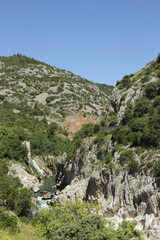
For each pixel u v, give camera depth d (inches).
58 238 689.0
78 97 7258.9
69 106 6382.9
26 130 4266.7
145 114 1825.8
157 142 1242.6
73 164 2332.7
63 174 2714.1
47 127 4943.4
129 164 1291.8
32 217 1600.6
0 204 1408.7
